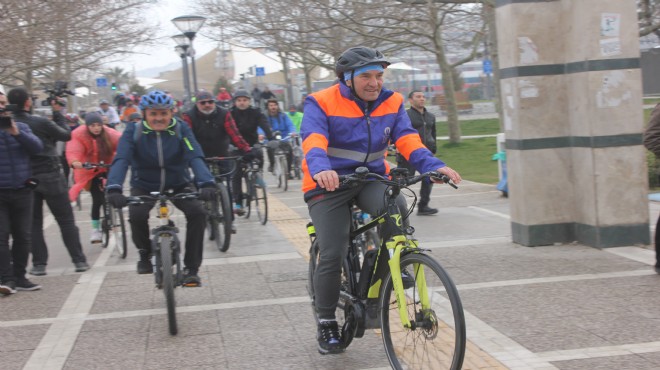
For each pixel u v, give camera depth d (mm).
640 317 5250
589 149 7449
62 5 14656
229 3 21297
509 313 5484
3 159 6547
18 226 6770
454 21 21406
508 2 7668
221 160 9312
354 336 4383
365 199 4250
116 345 5148
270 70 32469
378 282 4270
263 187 10344
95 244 9508
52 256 8719
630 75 7371
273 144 10727
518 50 7656
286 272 7207
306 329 5336
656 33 15805
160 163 5781
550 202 7801
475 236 8633
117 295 6566
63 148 12516
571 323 5191
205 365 4695
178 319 5715
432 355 3842
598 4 7277
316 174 3869
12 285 6715
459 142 22406
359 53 4172
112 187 5445
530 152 7746
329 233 4293
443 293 3709
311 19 19203
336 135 4293
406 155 4309
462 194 12828
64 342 5246
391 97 4398
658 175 10945
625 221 7484
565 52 7703
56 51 16969
